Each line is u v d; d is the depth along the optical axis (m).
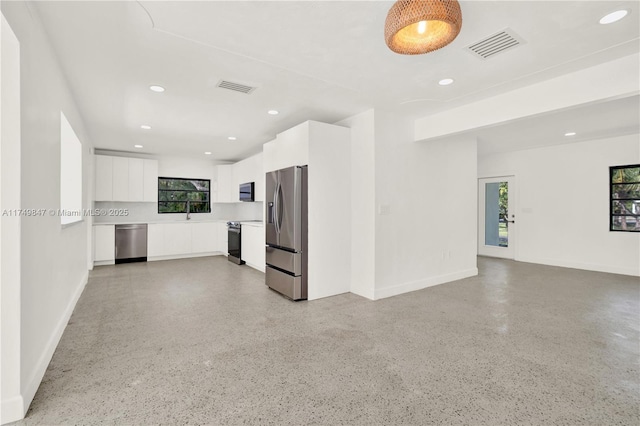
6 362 1.63
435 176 4.62
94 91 3.24
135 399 1.84
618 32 2.18
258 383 2.02
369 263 3.96
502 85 3.14
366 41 2.31
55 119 2.47
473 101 3.61
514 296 4.00
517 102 3.25
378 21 2.06
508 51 2.45
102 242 6.08
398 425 1.63
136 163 6.51
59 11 1.93
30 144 1.83
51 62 2.34
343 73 2.86
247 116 4.15
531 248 6.46
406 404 1.81
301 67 2.73
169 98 3.46
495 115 3.44
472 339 2.69
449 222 4.82
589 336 2.74
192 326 2.99
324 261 4.00
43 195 2.11
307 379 2.07
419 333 2.82
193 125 4.56
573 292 4.17
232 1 1.85
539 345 2.57
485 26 2.11
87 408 1.76
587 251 5.70
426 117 4.20
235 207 8.14
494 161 7.07
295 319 3.19
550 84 2.99
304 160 3.93
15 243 1.65
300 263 3.84
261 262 5.48
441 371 2.17
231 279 4.98
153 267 5.93
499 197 7.05
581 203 5.77
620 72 2.57
